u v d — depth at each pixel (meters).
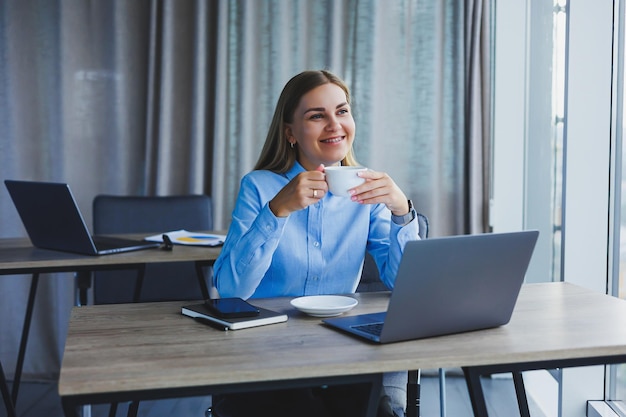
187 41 3.45
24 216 2.43
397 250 1.75
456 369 3.44
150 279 3.05
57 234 2.37
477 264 1.32
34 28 3.43
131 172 3.52
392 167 3.51
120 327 1.42
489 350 1.25
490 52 3.41
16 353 3.46
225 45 3.40
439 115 3.49
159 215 3.04
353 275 1.87
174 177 3.49
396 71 3.48
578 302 1.65
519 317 1.51
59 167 3.46
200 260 2.36
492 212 3.38
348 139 1.84
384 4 3.45
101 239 2.64
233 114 3.49
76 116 3.46
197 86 3.40
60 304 3.46
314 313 1.50
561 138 2.79
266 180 1.89
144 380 1.11
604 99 2.48
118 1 3.43
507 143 3.32
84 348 1.27
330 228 1.83
